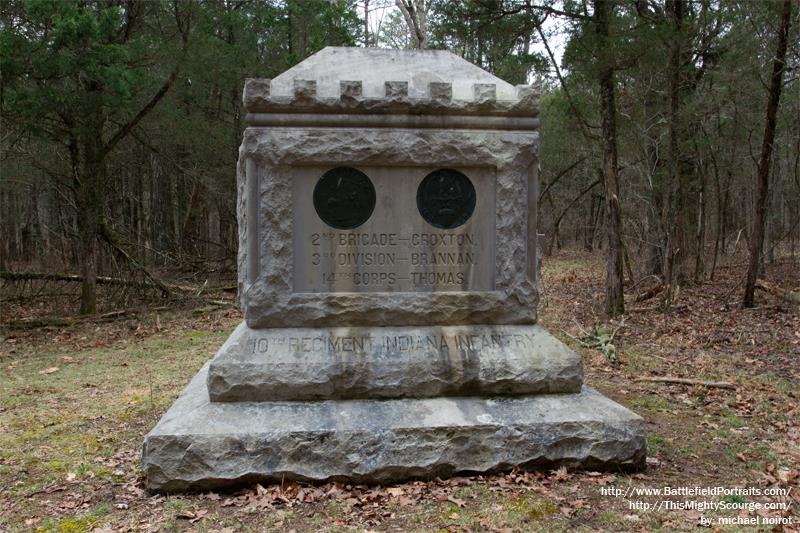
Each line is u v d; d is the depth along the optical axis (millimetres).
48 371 8914
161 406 6762
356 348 5043
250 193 5121
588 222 31984
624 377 8008
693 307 13180
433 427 4586
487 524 3906
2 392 7672
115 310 14539
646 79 14578
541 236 5586
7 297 15250
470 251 5352
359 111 5102
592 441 4719
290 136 5070
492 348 5176
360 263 5227
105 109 13703
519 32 13805
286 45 18672
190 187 22719
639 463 4785
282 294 5125
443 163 5227
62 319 13219
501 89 5477
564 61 13438
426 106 5137
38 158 16281
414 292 5273
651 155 15016
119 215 22469
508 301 5344
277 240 5105
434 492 4363
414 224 5273
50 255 24188
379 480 4512
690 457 5152
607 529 3873
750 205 23547
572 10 13453
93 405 6906
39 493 4488
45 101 11312
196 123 16250
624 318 11734
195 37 14594
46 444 5562
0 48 10500
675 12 13344
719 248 23969
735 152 19828
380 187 5230
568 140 25578
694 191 17812
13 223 26156
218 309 14742
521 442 4656
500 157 5281
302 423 4570
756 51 13805
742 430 5871
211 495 4359
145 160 20594
